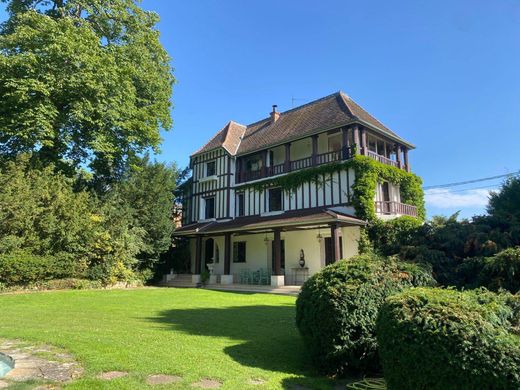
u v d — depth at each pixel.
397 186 22.22
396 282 5.34
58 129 17.70
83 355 5.20
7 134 16.52
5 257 14.95
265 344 6.40
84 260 18.28
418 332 3.42
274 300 14.02
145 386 4.06
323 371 5.04
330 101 24.12
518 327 3.66
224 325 8.18
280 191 23.45
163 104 22.41
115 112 18.03
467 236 7.50
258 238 24.23
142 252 22.83
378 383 4.55
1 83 15.70
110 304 11.96
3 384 4.05
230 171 26.94
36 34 15.98
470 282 6.54
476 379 3.04
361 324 4.89
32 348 5.70
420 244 7.84
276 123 27.20
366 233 18.31
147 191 22.95
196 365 4.90
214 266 25.55
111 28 20.75
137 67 21.02
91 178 20.47
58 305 11.58
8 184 15.06
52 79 15.81
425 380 3.28
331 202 20.31
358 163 19.28
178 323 8.34
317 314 5.08
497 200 11.72
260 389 4.15
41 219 16.09
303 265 21.17
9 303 11.94
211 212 28.08
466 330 3.24
